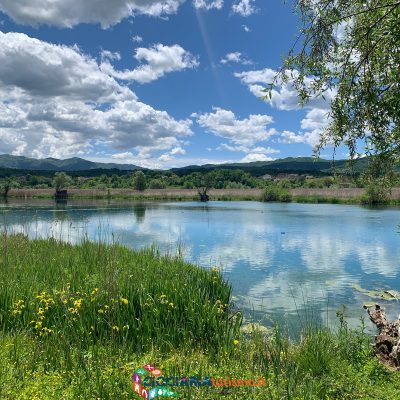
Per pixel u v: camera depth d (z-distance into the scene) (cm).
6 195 11031
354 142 521
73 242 2473
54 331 715
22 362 597
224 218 4522
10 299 830
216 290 1116
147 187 12650
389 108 468
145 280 946
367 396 563
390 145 500
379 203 6694
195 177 13900
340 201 7619
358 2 473
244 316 1164
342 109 500
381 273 1791
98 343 693
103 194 10738
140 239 2866
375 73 497
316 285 1583
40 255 1458
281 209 6059
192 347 758
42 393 510
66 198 10500
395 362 707
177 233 3206
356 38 496
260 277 1714
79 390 524
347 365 685
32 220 3888
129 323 763
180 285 923
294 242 2723
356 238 2889
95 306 779
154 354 703
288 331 993
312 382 580
